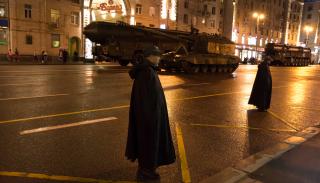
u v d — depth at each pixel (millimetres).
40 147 5406
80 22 39656
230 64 28328
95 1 40562
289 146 5730
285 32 82875
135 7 44000
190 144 5992
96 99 10250
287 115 9273
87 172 4473
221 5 59281
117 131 6547
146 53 3969
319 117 9195
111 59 27844
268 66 9594
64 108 8633
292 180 4250
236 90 14844
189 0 52656
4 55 33375
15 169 4473
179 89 14180
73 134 6227
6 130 6316
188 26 52875
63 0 37469
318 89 17719
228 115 8875
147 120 3893
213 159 5219
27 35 34719
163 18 48000
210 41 26281
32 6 34781
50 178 4227
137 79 3973
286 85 19125
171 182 4258
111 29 26484
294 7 85312
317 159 5059
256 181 4207
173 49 26969
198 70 25109
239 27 66000
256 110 9828
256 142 6305
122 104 9508
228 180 4227
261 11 72562
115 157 5082
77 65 30578
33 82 14109
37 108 8500
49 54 36844
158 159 4098
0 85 12836
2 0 32656
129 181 4230
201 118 8312
